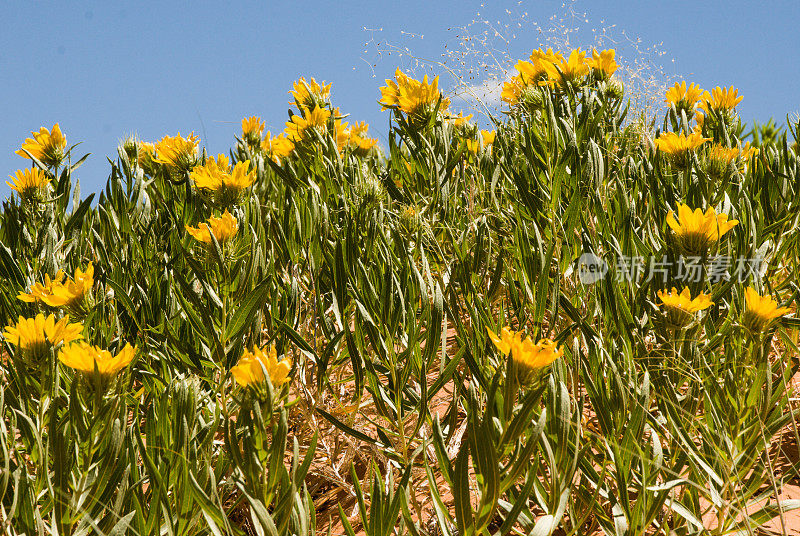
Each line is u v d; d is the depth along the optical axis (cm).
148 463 106
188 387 112
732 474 117
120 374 112
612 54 277
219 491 119
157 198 259
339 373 177
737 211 192
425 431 149
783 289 178
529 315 175
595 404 123
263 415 94
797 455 145
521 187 194
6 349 149
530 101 283
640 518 109
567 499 108
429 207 231
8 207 229
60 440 102
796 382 168
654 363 142
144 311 166
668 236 144
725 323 144
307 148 269
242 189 180
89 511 105
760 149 237
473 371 132
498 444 104
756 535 115
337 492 158
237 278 155
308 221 201
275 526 93
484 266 187
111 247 213
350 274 161
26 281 188
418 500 143
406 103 256
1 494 98
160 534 108
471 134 298
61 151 251
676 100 266
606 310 151
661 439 138
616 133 271
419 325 141
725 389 133
